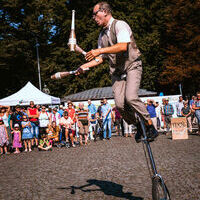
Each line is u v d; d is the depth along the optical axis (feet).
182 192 15.11
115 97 11.87
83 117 47.09
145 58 109.09
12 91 119.75
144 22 108.06
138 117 11.46
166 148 33.94
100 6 11.36
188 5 95.45
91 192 16.29
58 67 110.93
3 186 19.52
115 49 10.58
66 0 109.70
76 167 25.04
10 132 43.65
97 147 40.98
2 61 110.42
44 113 49.52
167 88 116.16
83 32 109.70
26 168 26.73
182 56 98.99
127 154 31.09
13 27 117.39
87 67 11.18
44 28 118.11
